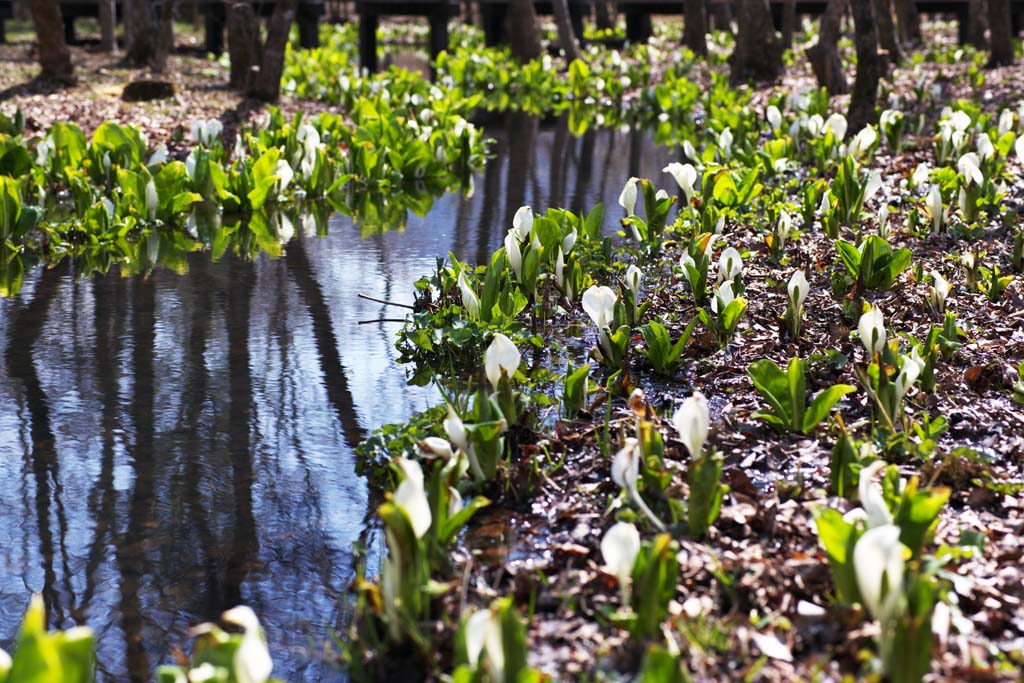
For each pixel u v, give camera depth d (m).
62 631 3.42
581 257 7.37
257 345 6.14
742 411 4.85
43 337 6.25
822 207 7.87
